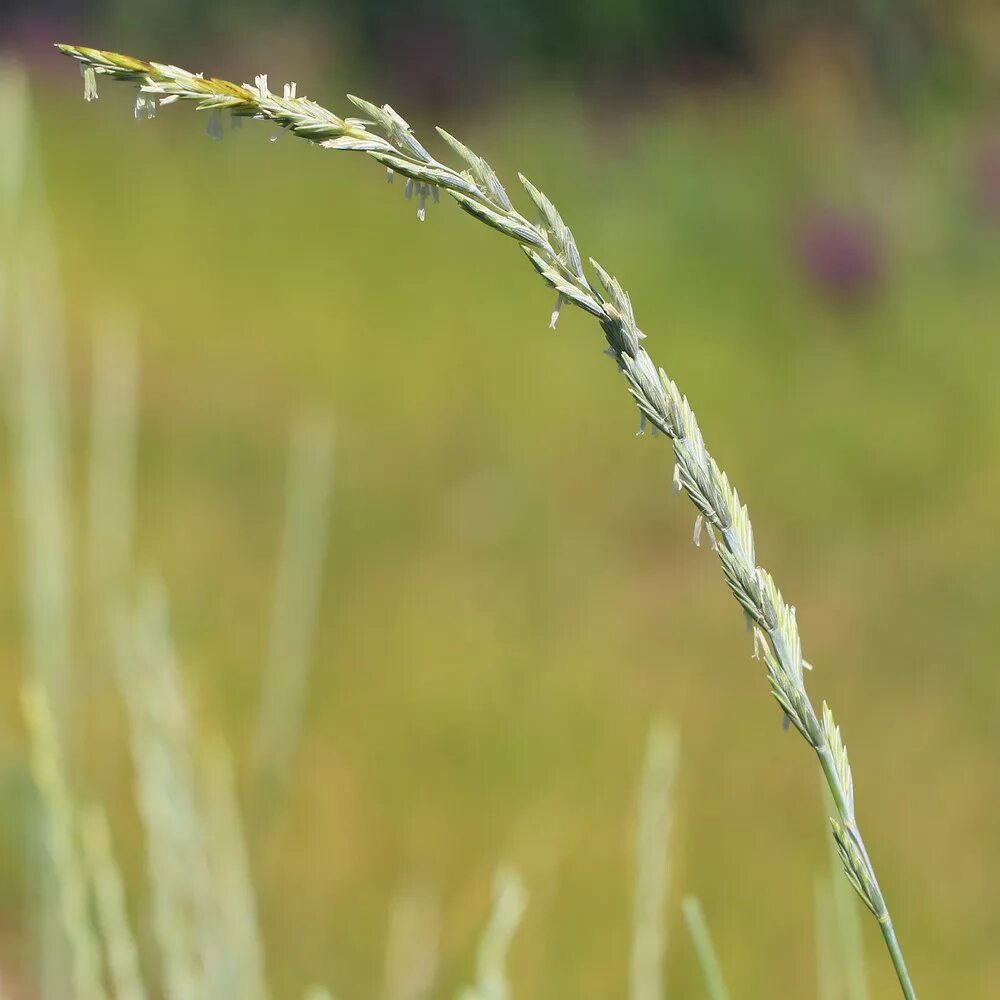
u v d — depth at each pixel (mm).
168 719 1104
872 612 4590
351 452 5309
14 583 3682
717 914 3193
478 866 3158
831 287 6852
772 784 3684
